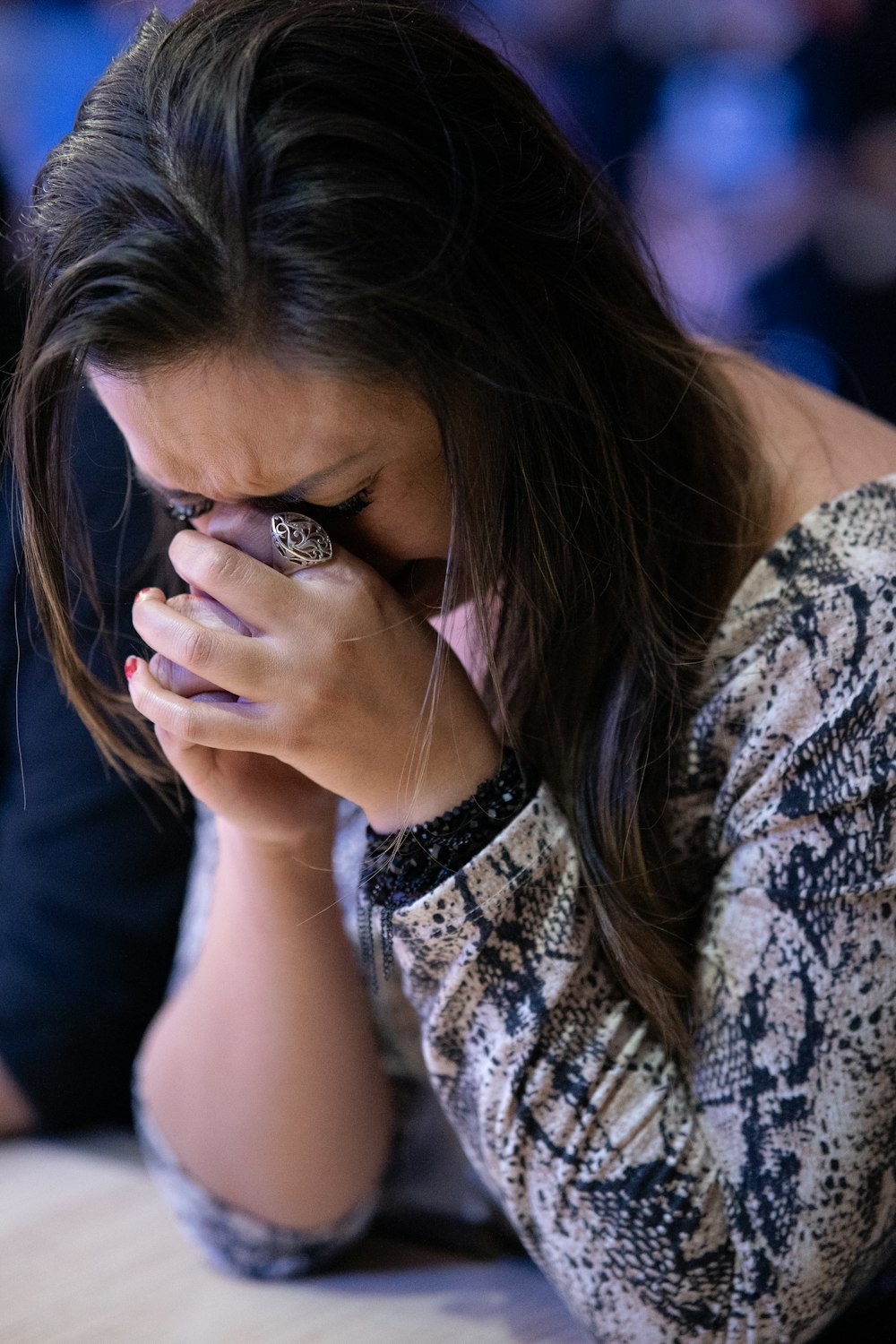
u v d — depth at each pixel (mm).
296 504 1587
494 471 1569
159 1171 2207
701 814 1812
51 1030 2584
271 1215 2113
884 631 1675
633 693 1754
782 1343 1740
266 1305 2074
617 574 1716
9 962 2625
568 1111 1728
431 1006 1799
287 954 2047
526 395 1555
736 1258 1703
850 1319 2037
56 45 4992
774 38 5215
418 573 1756
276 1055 2078
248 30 1469
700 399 1797
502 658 1802
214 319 1385
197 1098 2137
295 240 1366
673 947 1784
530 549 1652
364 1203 2156
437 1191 2248
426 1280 2160
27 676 2586
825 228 5227
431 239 1429
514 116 1565
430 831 1694
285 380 1416
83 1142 2615
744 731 1741
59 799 2588
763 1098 1697
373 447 1488
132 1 2014
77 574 1906
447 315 1438
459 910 1689
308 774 1687
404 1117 2248
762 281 5230
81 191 1481
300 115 1394
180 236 1387
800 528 1771
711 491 1784
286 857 1980
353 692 1620
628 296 1742
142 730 1967
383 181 1402
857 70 5207
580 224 1636
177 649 1593
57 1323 1999
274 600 1602
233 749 1667
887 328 5262
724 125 5242
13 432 1680
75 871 2590
